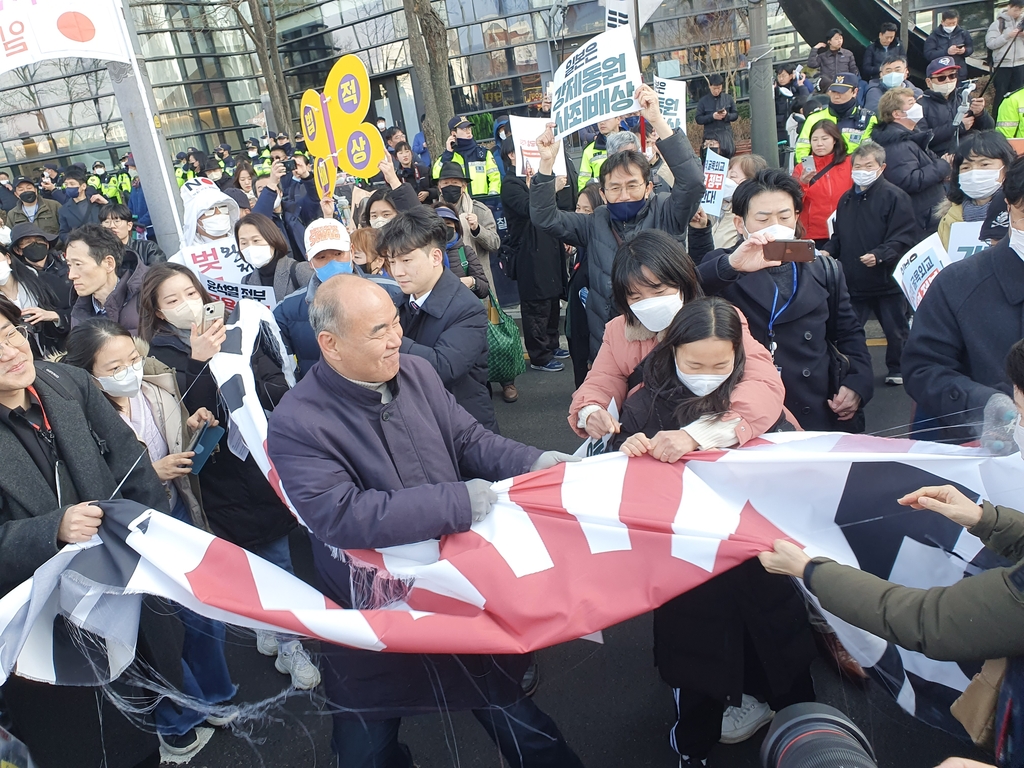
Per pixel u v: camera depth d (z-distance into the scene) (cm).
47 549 189
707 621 208
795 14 1329
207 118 1928
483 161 805
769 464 199
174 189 621
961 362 236
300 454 190
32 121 1833
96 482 213
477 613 191
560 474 205
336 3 1727
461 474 228
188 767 266
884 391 486
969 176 353
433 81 1209
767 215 269
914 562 198
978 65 1225
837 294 284
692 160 337
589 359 479
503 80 1545
